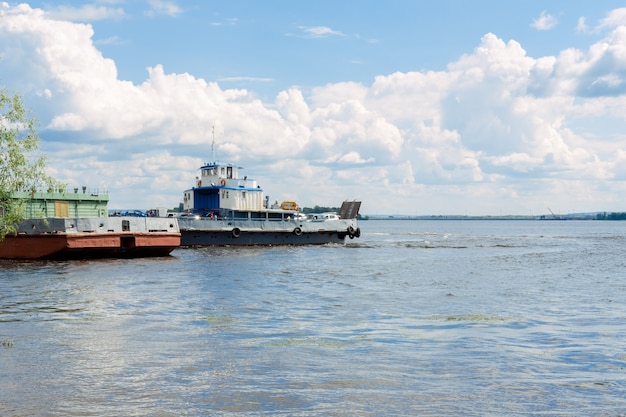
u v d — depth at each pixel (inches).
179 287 1155.9
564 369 537.0
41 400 427.2
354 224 2957.7
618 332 727.1
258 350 601.9
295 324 772.0
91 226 1759.4
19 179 1132.5
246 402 429.7
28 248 1749.5
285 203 3063.5
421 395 451.8
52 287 1131.3
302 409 415.8
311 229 2773.1
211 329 721.6
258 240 2596.0
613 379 503.2
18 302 939.3
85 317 801.6
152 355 573.3
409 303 987.9
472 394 455.5
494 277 1451.8
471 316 831.7
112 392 449.1
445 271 1609.3
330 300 1018.7
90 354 575.2
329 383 481.4
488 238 4495.6
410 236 5000.0
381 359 567.8
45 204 1977.1
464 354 593.9
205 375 501.4
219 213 2652.6
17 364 531.8
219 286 1185.4
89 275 1350.9
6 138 1114.1
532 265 1844.2
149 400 431.2
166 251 1948.8
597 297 1083.9
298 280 1339.8
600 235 5477.4
